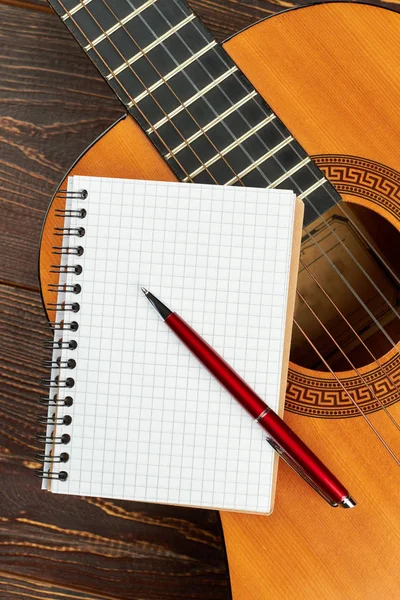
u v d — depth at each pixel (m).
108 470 0.69
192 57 0.81
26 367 1.01
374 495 0.75
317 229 0.89
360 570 0.74
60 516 1.00
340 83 0.81
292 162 0.80
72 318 0.70
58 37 1.02
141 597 0.98
